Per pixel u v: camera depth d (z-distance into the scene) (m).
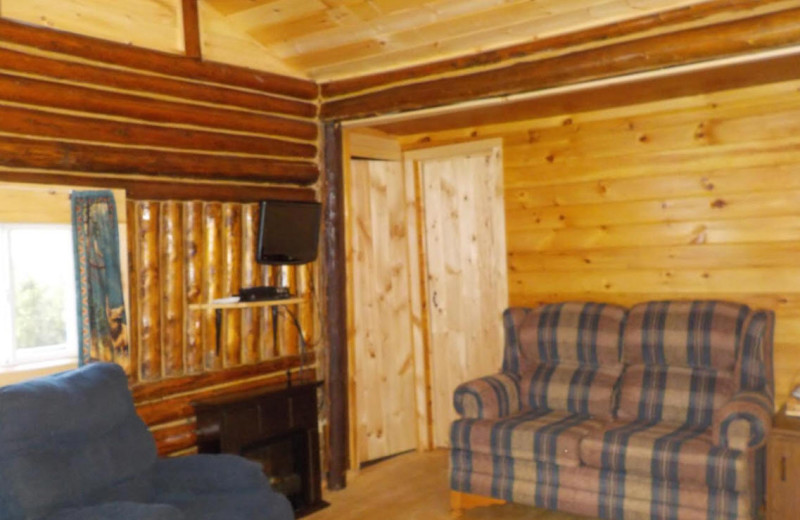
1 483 2.61
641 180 4.35
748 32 3.16
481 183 5.06
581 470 3.60
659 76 3.49
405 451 5.23
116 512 2.52
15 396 2.72
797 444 3.12
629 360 4.06
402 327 5.22
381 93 4.34
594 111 4.49
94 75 3.49
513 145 4.82
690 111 4.16
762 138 3.96
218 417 3.71
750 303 4.04
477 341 5.13
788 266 3.92
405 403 5.23
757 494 3.53
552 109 4.43
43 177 3.31
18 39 3.22
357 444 4.72
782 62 3.36
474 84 3.97
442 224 5.21
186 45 3.88
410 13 3.76
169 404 3.82
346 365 4.62
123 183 3.63
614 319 4.17
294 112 4.48
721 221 4.11
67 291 3.50
